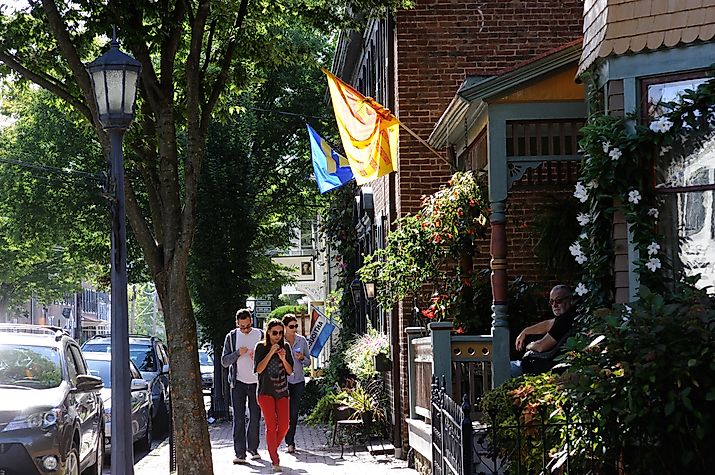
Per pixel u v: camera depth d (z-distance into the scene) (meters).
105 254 40.94
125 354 12.38
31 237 40.06
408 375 19.08
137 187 36.84
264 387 18.09
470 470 8.71
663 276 11.48
